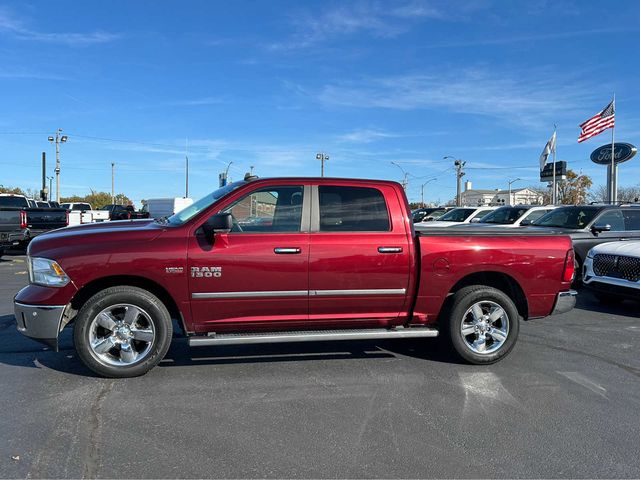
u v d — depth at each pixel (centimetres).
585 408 418
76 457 326
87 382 459
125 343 466
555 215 1144
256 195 490
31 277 461
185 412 398
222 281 468
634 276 789
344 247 491
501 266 522
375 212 510
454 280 515
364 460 328
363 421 387
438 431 372
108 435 358
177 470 313
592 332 675
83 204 3438
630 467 325
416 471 316
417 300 513
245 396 433
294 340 483
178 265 461
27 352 548
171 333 475
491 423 387
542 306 539
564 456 338
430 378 485
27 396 426
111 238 463
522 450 345
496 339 529
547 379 486
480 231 537
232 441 351
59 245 457
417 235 514
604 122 2631
